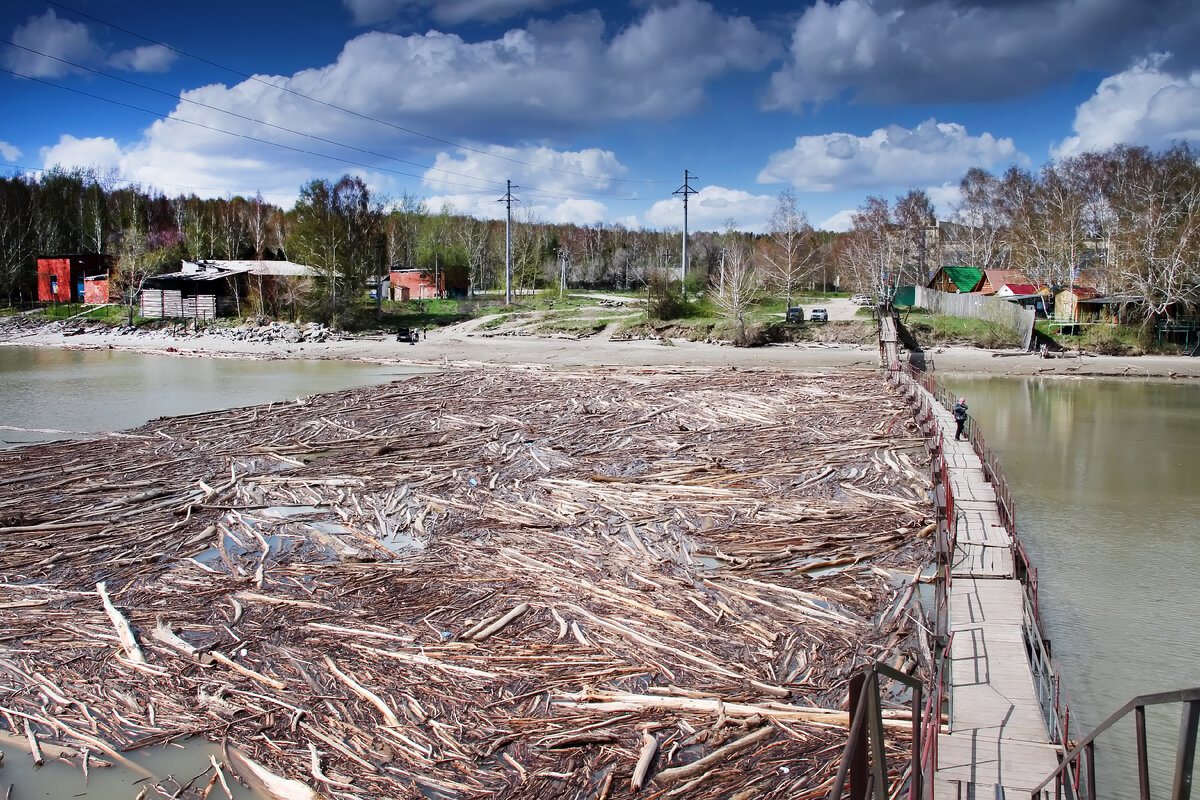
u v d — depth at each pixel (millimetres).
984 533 18922
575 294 116250
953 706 11102
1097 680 13664
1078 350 64750
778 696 12070
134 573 17328
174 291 87688
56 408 40156
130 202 124938
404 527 20422
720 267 79250
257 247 109250
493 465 27094
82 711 11953
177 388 48250
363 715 11727
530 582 16594
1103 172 78188
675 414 36656
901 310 83688
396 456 28391
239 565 17859
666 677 12664
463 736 11125
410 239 136250
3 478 25078
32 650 13789
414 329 85812
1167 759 11297
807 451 28703
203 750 11047
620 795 9789
